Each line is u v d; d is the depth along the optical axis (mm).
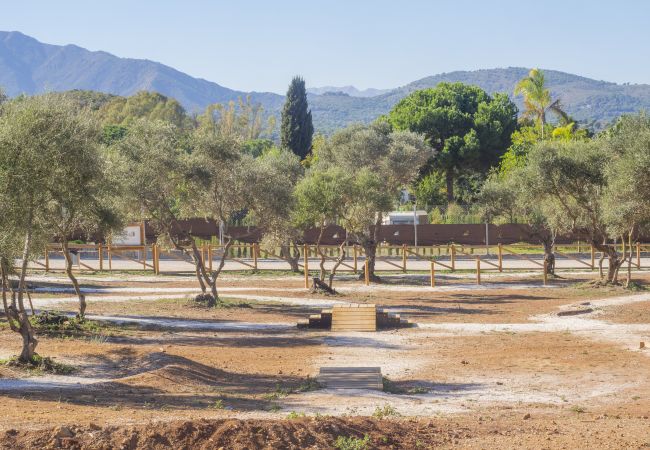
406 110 87125
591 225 43125
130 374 18297
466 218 68000
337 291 40875
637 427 13977
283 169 48688
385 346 24719
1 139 17828
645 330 27453
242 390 17219
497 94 93188
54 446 10336
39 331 23812
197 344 24062
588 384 18719
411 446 12266
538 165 40031
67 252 25734
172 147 33188
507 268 51219
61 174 19219
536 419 14797
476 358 22438
